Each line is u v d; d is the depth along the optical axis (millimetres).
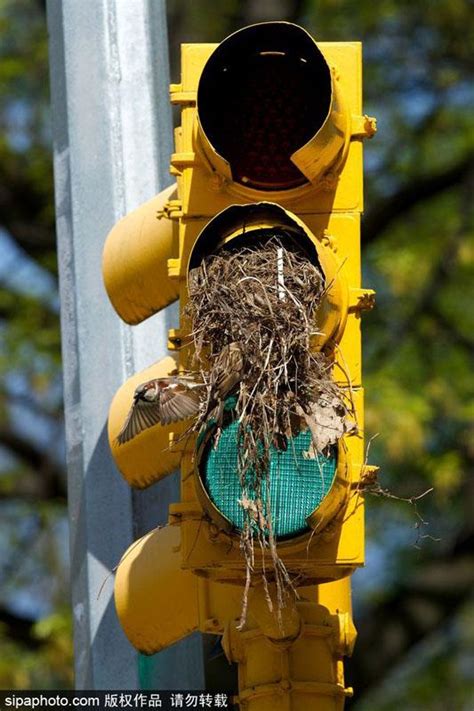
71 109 11688
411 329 23422
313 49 9516
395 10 24594
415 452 21000
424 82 24859
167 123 11961
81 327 11414
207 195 9750
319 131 9289
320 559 8969
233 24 24234
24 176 24672
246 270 9133
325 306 9195
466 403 22672
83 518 11203
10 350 23297
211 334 9094
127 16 11867
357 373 9336
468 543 22469
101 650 11055
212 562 9031
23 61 24750
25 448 23516
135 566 10297
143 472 10312
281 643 9516
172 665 11305
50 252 24453
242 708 9695
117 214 11492
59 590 22953
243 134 9789
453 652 23766
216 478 8781
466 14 24797
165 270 10273
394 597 22219
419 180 24188
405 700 23344
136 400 9430
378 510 22719
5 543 23406
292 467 8742
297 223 9055
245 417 8750
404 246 23922
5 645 22156
